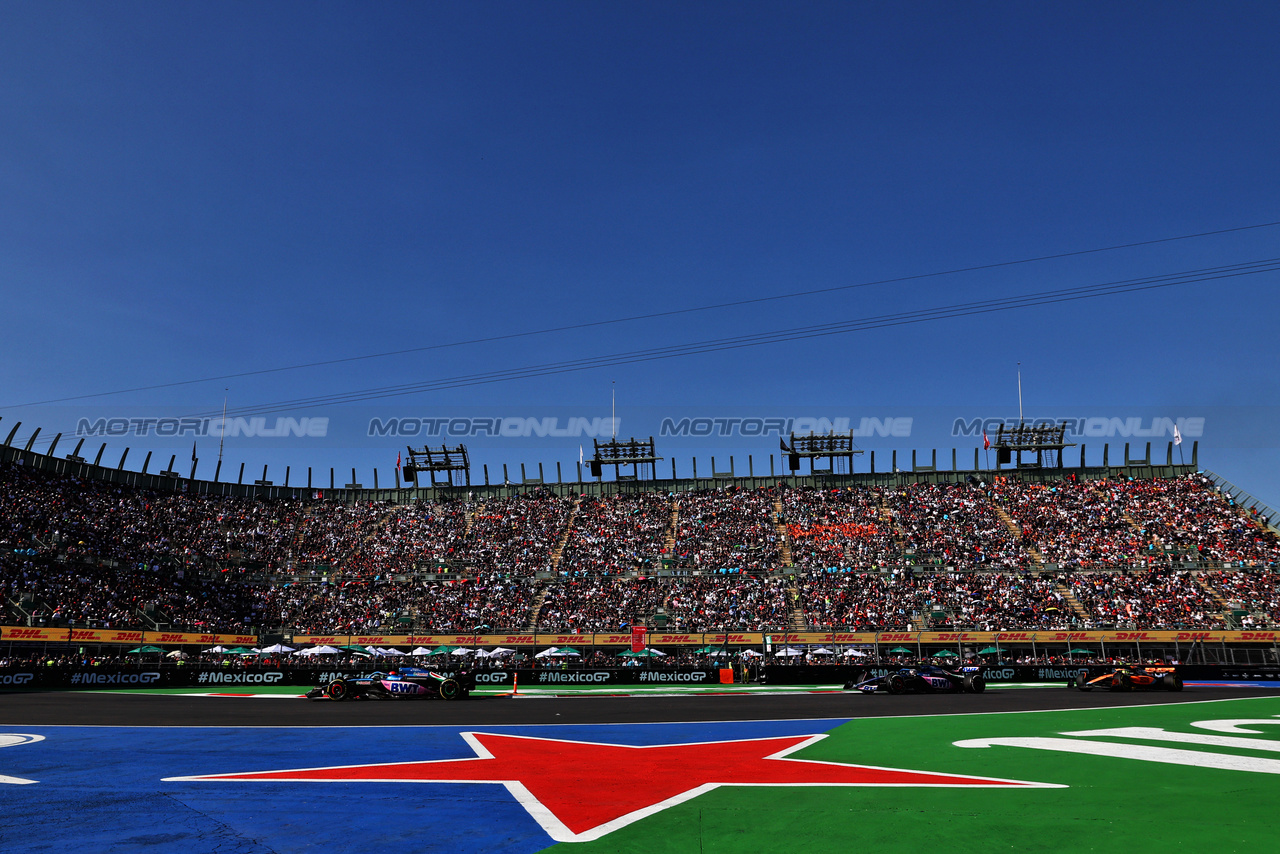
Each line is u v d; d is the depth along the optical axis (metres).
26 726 19.45
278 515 74.81
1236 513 64.12
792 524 70.00
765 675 42.81
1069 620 55.12
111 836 8.16
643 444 80.44
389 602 63.75
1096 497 69.19
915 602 58.53
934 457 76.12
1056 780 11.13
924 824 8.51
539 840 7.98
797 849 7.57
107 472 68.56
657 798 10.08
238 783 11.26
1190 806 9.29
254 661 54.53
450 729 18.70
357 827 8.56
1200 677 44.78
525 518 74.69
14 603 48.91
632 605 61.38
